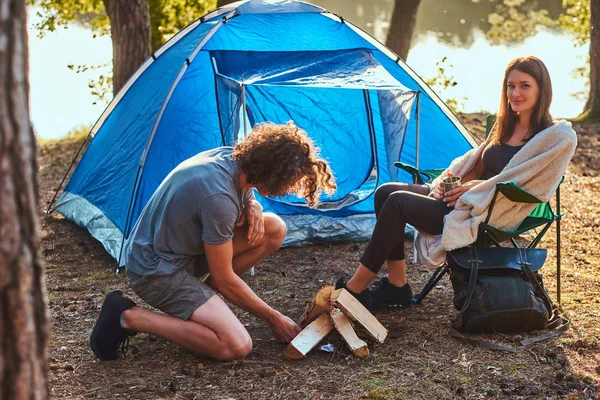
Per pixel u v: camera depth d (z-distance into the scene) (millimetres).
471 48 22188
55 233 5617
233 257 3430
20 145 1545
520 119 3482
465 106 13125
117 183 5188
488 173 3596
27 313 1575
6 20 1508
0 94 1505
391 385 2850
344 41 5184
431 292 4035
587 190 6734
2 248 1524
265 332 3482
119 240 4852
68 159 9008
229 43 5000
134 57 9195
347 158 5480
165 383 2908
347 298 3264
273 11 5223
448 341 3309
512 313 3266
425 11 26891
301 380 2918
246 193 3271
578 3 13328
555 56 19562
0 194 1515
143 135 4996
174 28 12188
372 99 5344
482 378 2918
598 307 3730
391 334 3398
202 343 3031
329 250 5062
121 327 3068
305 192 3037
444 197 3414
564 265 4562
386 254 3434
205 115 5004
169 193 3023
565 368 3008
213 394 2803
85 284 4418
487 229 3275
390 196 3418
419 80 5238
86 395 2801
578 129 9844
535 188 3299
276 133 2963
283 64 4852
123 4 9094
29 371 1588
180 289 3018
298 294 4129
